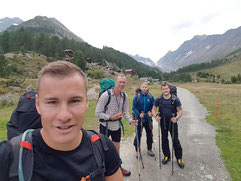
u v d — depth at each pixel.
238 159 4.45
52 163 0.92
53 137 0.89
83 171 0.98
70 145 0.97
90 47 169.50
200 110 12.12
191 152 5.04
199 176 3.78
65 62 0.95
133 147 5.34
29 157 0.89
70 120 0.89
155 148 5.24
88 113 10.92
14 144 0.91
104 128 3.41
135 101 4.43
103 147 1.14
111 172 1.20
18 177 0.85
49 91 0.87
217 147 5.34
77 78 0.92
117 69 141.62
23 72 71.56
